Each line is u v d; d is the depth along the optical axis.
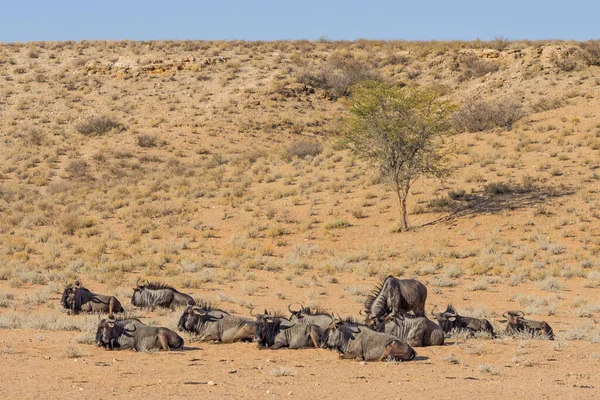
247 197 148.38
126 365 44.25
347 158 171.25
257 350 50.09
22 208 150.62
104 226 135.75
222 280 94.25
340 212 133.50
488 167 146.62
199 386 38.75
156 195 155.50
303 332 50.75
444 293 87.94
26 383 38.50
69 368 42.94
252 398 36.03
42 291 81.75
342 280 96.69
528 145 155.00
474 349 50.34
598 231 113.94
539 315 74.56
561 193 128.62
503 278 96.00
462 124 182.88
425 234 119.38
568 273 96.69
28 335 55.38
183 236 127.31
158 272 100.25
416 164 123.25
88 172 182.75
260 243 120.75
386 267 102.25
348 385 39.47
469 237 116.00
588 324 66.88
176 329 56.50
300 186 152.38
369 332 47.47
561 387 39.53
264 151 192.75
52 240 124.62
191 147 199.00
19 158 192.00
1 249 118.62
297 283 91.75
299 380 40.72
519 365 46.22
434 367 44.94
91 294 68.12
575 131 159.50
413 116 125.88
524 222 119.38
